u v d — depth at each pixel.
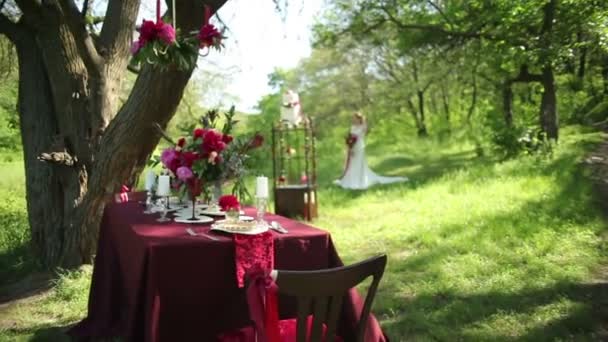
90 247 5.88
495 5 13.91
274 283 2.31
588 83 22.91
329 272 2.33
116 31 6.30
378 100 32.06
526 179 10.41
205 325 3.10
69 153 6.12
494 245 6.37
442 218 8.11
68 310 4.84
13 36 6.45
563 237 6.50
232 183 3.91
